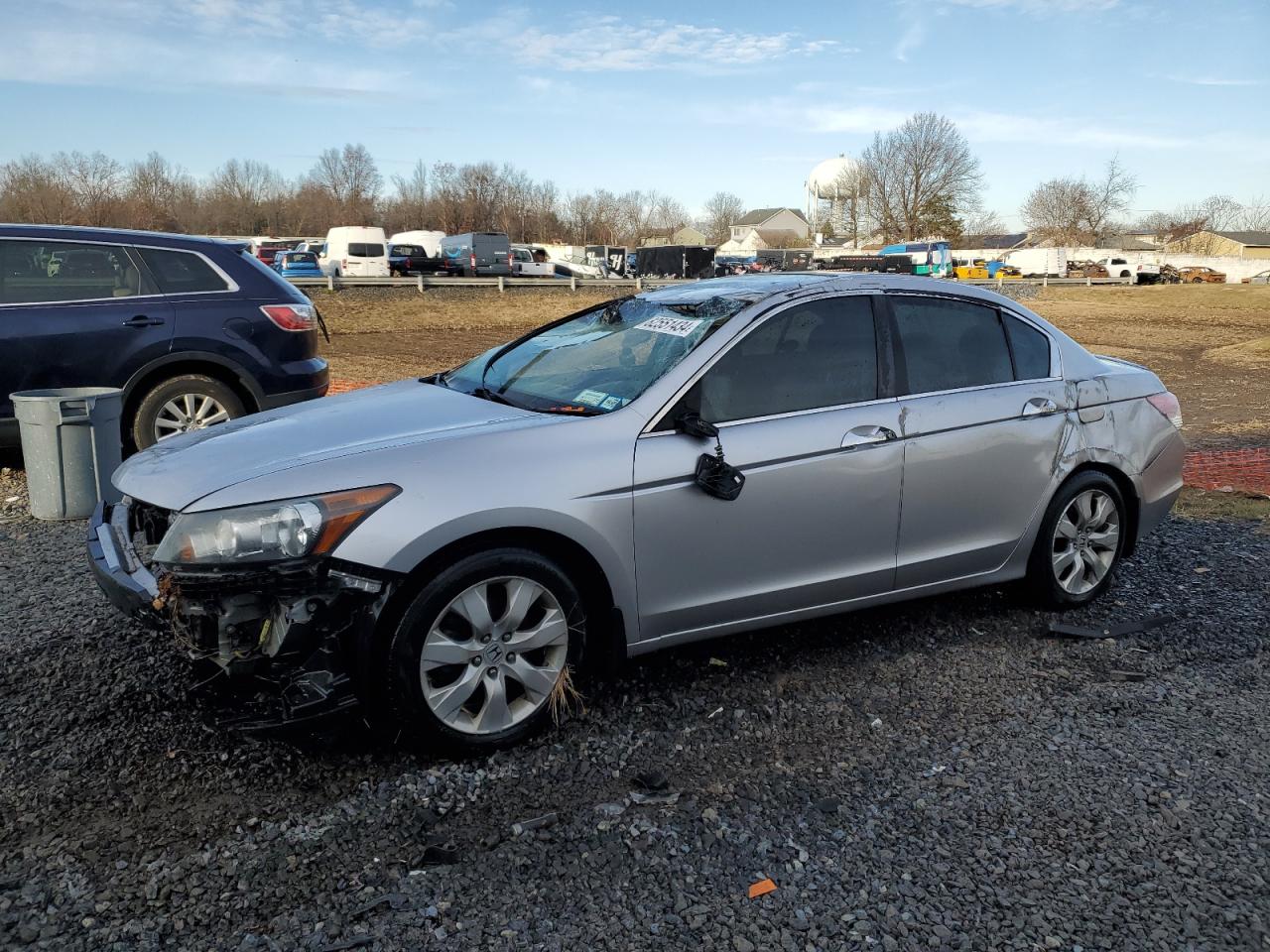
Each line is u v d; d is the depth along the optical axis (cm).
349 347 2323
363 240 4412
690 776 322
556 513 329
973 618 469
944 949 245
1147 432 488
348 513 303
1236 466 922
